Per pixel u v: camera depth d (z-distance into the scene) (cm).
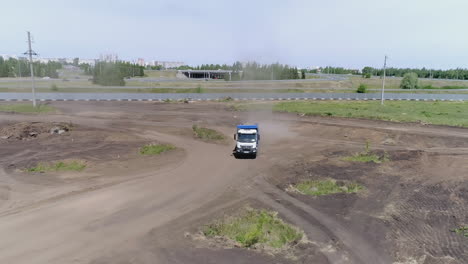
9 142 3531
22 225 1644
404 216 1802
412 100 8312
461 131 4244
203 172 2595
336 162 2914
